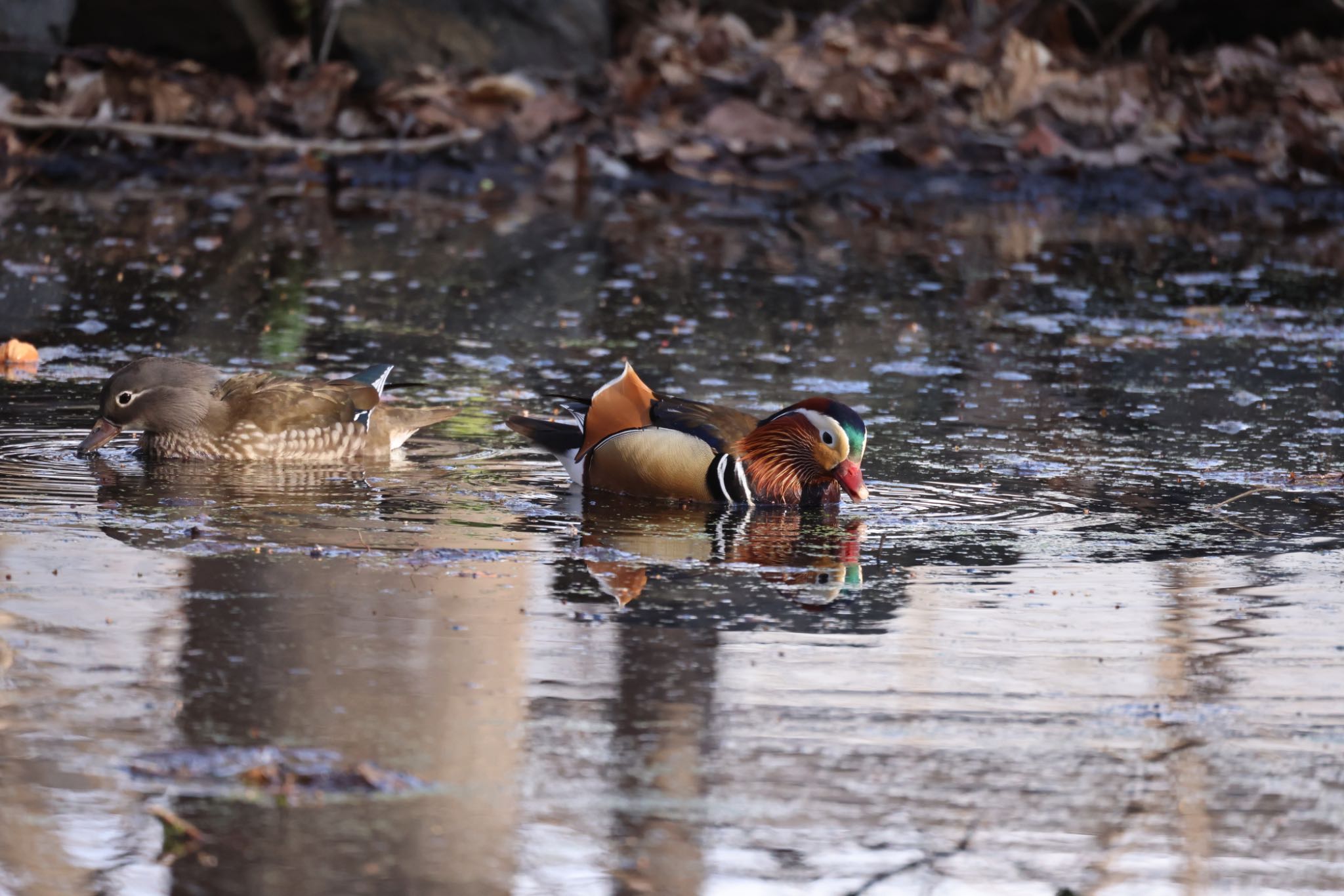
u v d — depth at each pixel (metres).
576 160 26.50
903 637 8.38
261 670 7.57
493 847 6.05
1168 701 7.57
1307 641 8.43
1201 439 13.12
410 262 19.84
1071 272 20.39
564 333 16.39
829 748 6.96
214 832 6.08
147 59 26.72
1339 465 12.38
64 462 11.66
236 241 20.72
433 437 12.82
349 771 6.55
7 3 25.11
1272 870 6.07
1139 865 6.09
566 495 11.31
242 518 10.28
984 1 31.72
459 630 8.24
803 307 17.97
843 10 31.94
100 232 20.81
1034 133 27.53
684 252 21.14
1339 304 18.86
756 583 9.28
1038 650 8.23
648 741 6.96
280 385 12.01
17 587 8.61
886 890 5.88
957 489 11.60
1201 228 24.02
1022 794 6.61
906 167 27.47
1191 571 9.67
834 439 10.96
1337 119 27.77
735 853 6.10
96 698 7.16
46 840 5.95
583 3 29.95
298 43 28.08
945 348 16.23
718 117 27.58
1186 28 32.88
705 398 13.96
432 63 28.39
